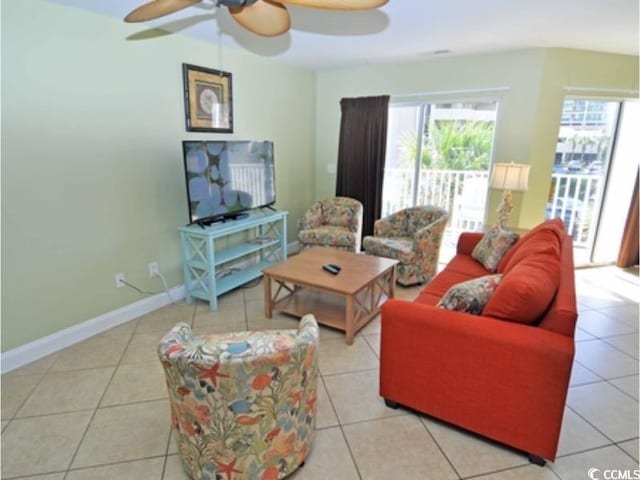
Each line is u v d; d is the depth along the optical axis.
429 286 2.64
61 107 2.41
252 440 1.40
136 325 2.93
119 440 1.80
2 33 2.11
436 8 2.50
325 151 5.03
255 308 3.25
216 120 3.54
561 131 4.02
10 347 2.34
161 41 2.97
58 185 2.46
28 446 1.76
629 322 3.02
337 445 1.76
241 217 3.60
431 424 1.89
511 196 3.64
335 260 3.16
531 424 1.61
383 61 4.18
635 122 4.02
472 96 3.97
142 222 3.03
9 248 2.27
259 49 3.61
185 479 1.58
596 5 2.44
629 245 4.19
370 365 2.42
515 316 1.66
